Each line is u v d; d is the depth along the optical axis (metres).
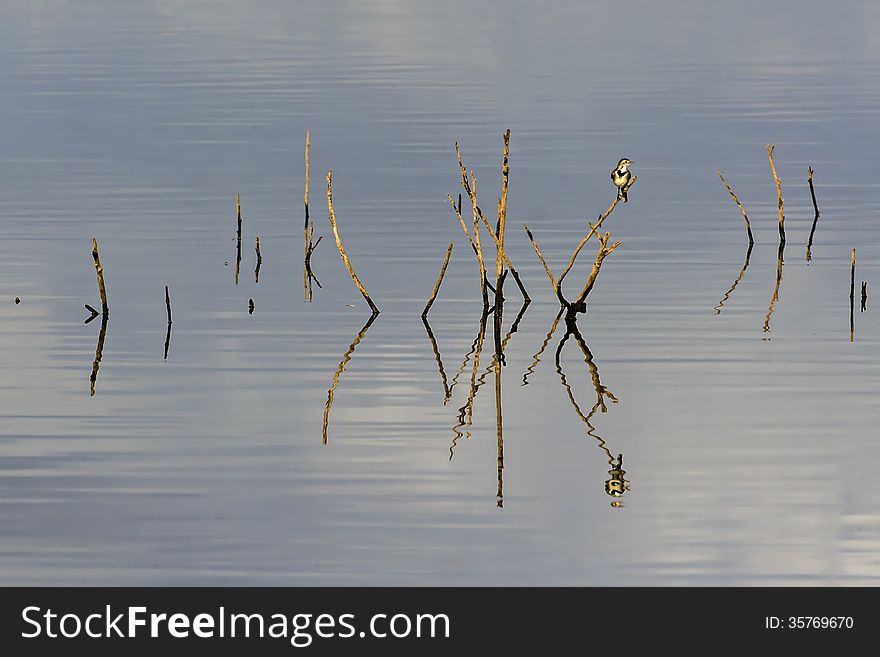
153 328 97.75
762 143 153.75
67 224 123.00
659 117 166.75
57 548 65.19
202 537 66.38
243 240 119.44
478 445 77.75
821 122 163.00
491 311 101.88
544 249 116.56
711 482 72.44
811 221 124.56
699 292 105.44
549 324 99.19
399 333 97.31
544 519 68.44
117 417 81.19
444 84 185.88
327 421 81.06
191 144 153.12
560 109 170.88
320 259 114.38
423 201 131.00
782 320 98.88
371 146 152.00
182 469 73.88
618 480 72.75
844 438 77.94
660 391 85.88
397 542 66.19
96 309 101.69
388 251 116.25
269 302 103.81
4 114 168.00
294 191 134.88
